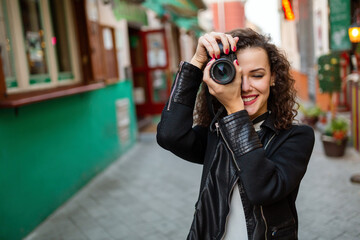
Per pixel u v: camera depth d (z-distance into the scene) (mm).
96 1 5930
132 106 7930
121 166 6293
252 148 1114
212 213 1236
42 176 4039
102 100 6137
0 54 3404
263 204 1124
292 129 1232
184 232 3576
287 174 1153
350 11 5117
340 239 3191
